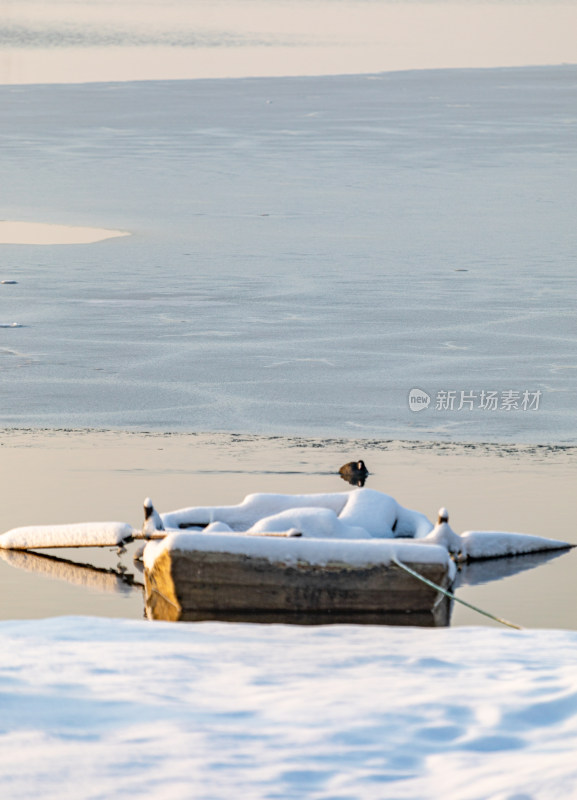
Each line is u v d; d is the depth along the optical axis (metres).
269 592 33.22
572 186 149.00
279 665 23.38
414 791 16.80
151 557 34.44
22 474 46.56
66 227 122.44
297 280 94.62
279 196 143.62
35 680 21.62
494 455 50.09
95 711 19.75
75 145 192.00
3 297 87.50
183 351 70.75
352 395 60.59
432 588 32.88
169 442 51.78
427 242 112.75
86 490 44.38
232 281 94.19
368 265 101.19
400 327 77.62
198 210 133.88
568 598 34.12
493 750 18.45
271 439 52.47
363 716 19.80
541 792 16.67
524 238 114.44
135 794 16.39
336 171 163.50
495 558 37.88
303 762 17.70
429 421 55.94
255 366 66.88
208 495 43.72
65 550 38.94
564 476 46.88
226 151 184.75
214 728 19.02
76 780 16.80
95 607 33.34
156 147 189.62
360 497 38.06
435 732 19.12
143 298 87.44
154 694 20.84
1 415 56.47
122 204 138.38
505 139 196.62
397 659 24.12
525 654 24.91
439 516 36.22
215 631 27.12
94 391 61.19
